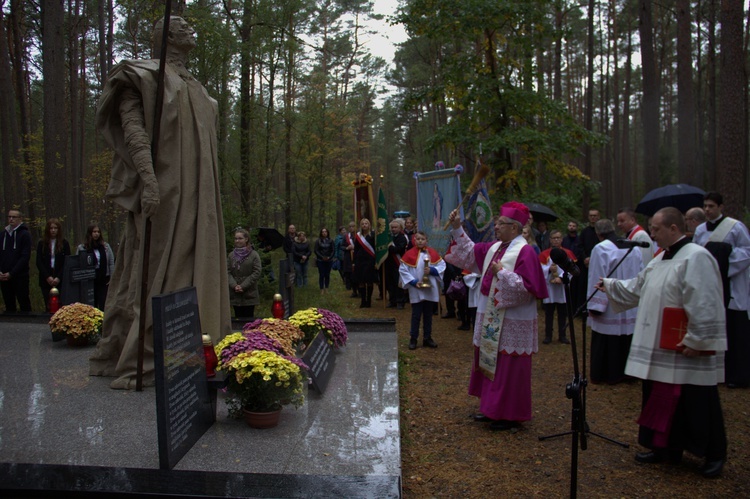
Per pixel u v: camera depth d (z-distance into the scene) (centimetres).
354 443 388
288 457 364
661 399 432
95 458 355
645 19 1552
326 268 1519
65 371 554
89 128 3164
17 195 2534
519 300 500
